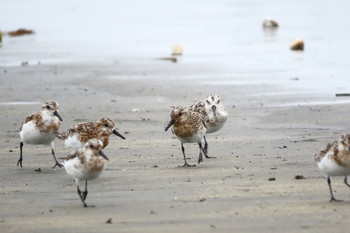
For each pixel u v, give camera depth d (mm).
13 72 27016
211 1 53125
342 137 10258
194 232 9039
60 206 10664
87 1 56719
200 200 10641
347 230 8938
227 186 11555
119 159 14227
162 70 27016
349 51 29344
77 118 18906
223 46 32906
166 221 9586
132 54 31562
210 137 16422
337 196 10695
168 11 48719
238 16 44062
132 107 20359
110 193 11391
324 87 22188
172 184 11875
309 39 33438
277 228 9109
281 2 50094
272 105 19906
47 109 13844
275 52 30172
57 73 26672
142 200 10828
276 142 15438
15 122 18422
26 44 35812
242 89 22547
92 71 27078
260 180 11922
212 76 25297
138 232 9133
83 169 10492
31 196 11391
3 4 56781
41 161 14320
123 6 52969
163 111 19688
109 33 39438
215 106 15680
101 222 9672
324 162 10281
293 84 22969
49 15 49219
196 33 37812
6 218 10062
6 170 13531
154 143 15844
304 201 10430
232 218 9617
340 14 42312
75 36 38719
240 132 16797
